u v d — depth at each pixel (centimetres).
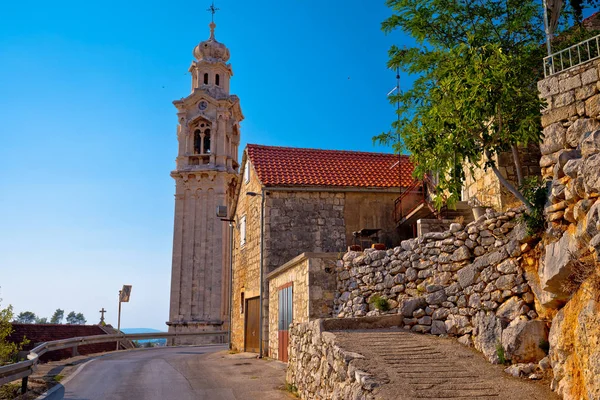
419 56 1380
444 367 888
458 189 1002
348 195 2141
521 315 934
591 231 737
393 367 881
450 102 1006
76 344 2452
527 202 946
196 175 5597
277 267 2064
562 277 815
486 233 1070
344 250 2084
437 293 1133
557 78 904
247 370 1691
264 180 2127
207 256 5438
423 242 1223
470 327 1036
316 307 1505
